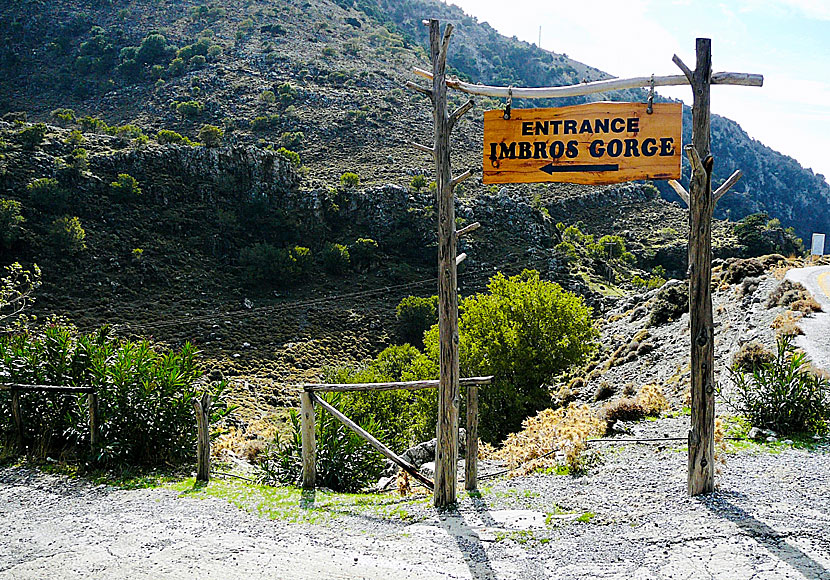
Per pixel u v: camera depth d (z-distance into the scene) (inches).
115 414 344.5
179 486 311.3
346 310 2603.3
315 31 6840.6
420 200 3383.4
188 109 4677.7
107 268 2513.5
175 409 349.1
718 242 3533.5
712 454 264.1
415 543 228.8
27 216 2576.3
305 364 2097.7
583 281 2783.0
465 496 291.3
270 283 2792.8
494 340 1039.6
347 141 4392.2
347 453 345.7
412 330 2426.2
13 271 771.4
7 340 410.0
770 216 6737.2
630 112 254.5
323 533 243.4
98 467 336.2
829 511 237.9
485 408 1020.5
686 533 220.5
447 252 270.8
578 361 1058.7
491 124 264.7
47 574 203.2
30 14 6063.0
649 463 332.8
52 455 354.0
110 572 203.9
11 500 287.7
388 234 3228.3
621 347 1190.9
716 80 247.6
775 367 403.9
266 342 2231.8
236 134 4424.2
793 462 316.8
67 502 285.3
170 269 2655.0
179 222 2935.5
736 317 1023.0
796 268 1416.1
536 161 262.2
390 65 6348.4
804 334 756.0
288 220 3191.4
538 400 1022.4
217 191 3179.1
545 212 3570.4
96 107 4921.3
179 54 5556.1
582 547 215.8
